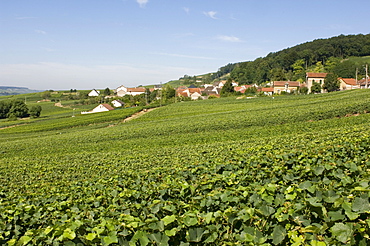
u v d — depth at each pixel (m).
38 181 19.72
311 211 4.96
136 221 5.45
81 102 146.88
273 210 5.12
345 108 37.88
